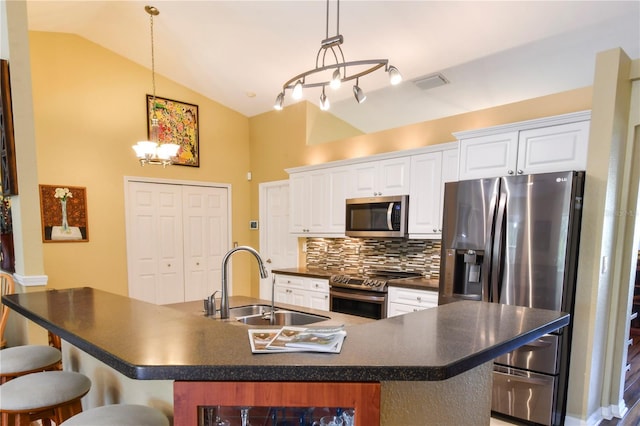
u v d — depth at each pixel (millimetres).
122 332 1224
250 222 5602
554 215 2332
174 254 4812
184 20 3576
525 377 2453
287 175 5043
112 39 4070
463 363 948
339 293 3691
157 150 3242
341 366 909
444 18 2816
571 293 2377
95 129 4168
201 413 954
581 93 2730
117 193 4336
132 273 4449
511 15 2670
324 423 1035
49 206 3863
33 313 1545
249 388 923
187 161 4906
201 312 2355
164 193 4723
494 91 3840
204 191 5109
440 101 4238
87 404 2012
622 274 2596
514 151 2668
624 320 2609
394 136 3963
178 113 4809
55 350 1941
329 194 4250
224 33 3658
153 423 1235
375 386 922
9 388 1476
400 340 1117
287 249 5113
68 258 3990
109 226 4277
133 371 914
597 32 2738
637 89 2467
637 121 2467
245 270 5574
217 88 4855
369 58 3527
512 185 2512
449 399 1278
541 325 1307
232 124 5402
